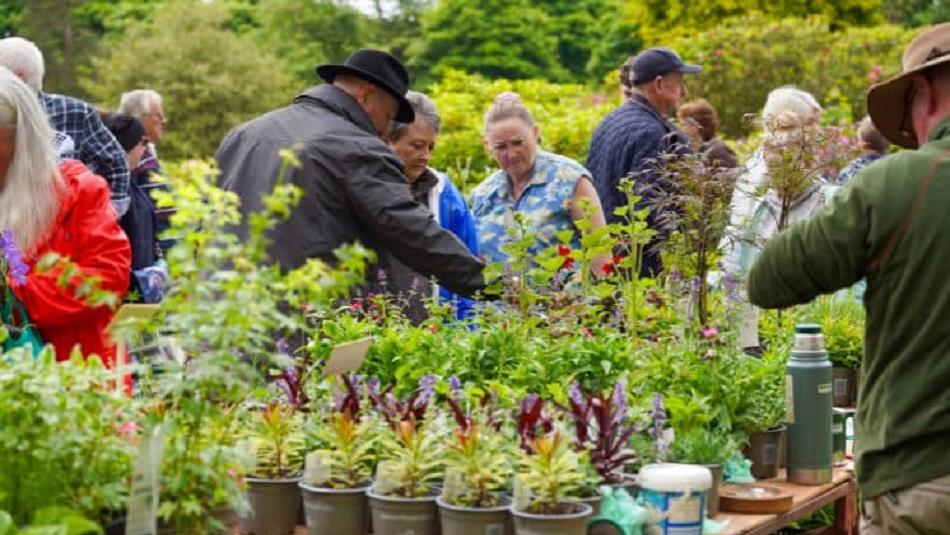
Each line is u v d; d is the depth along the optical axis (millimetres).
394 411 3375
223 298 2668
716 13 26750
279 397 3570
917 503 3059
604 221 6090
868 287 3129
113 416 2678
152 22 37875
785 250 3156
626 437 3270
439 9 32906
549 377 3830
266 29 37125
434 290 5234
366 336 3957
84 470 2592
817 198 6160
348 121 4887
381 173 4777
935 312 3004
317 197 4746
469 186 11094
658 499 3189
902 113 3352
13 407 2572
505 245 4582
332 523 3170
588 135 13219
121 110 8500
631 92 6879
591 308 4328
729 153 6930
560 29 34000
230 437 2779
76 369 2656
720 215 4508
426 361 3871
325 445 3355
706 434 3570
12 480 2582
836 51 17688
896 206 3023
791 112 6410
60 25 37312
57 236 3867
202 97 31438
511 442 3248
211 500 2654
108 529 2662
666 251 4566
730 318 4375
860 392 3217
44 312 3775
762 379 3928
